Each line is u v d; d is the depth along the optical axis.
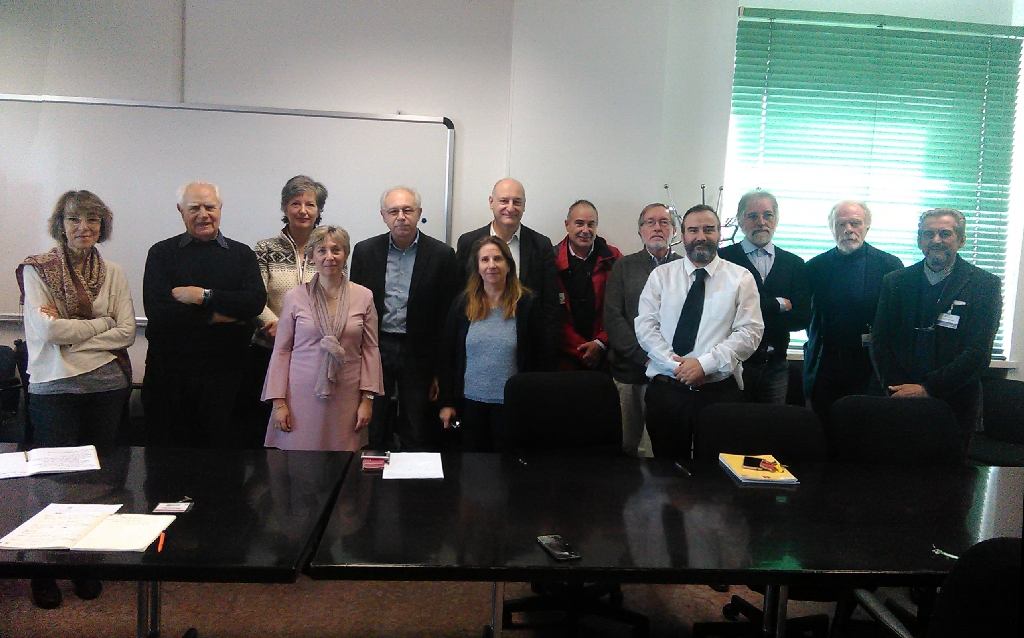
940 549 1.53
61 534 1.44
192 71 3.47
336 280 2.58
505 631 2.28
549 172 3.48
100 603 2.37
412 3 3.54
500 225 3.16
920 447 2.31
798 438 2.22
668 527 1.61
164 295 2.80
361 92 3.54
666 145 3.68
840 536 1.59
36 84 3.42
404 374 3.08
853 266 3.21
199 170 3.41
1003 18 3.92
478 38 3.56
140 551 1.38
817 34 3.80
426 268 3.05
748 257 3.18
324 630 2.24
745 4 3.83
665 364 2.62
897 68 3.84
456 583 2.60
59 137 3.35
